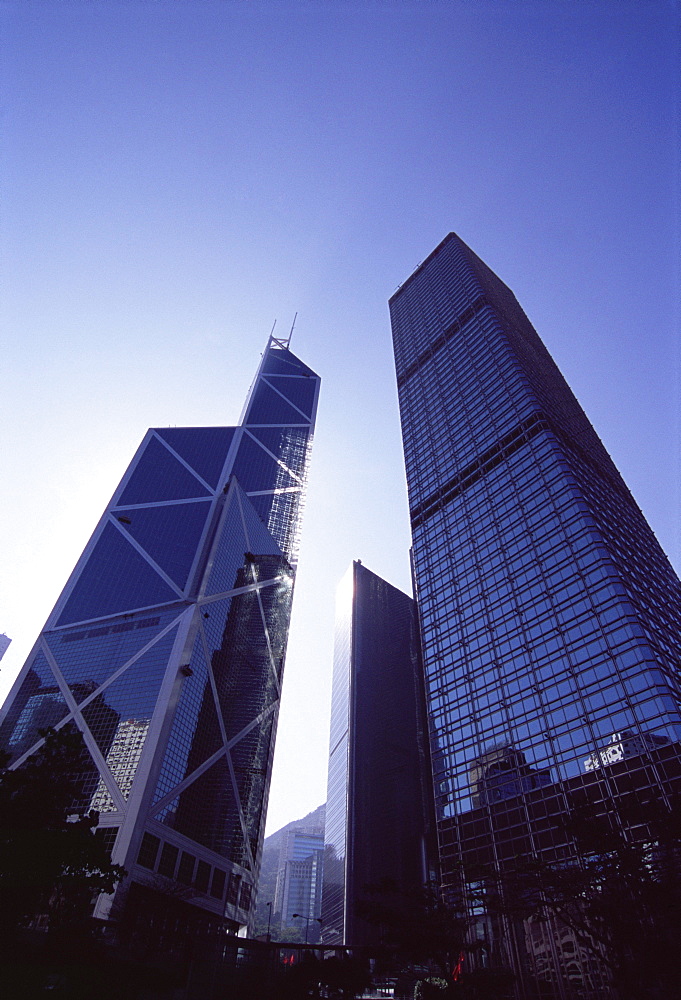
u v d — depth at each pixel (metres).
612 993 43.53
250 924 126.62
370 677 194.62
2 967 28.91
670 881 33.81
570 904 42.38
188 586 145.75
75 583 147.38
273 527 194.38
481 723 70.88
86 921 43.56
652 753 52.34
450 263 160.00
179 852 105.19
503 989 46.06
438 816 69.75
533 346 134.00
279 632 175.38
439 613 88.12
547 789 59.16
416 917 46.53
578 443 101.81
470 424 108.31
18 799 32.09
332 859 168.50
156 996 37.56
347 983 54.84
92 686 124.31
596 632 64.12
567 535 74.69
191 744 120.56
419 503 108.62
